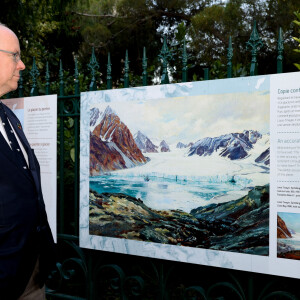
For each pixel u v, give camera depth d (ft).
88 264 9.18
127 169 8.05
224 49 29.91
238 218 6.76
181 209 7.38
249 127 6.64
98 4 38.75
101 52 37.47
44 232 6.68
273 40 26.68
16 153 6.36
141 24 38.73
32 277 6.82
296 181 6.18
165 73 8.05
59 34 30.45
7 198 5.98
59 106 9.73
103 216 8.40
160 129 7.63
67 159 11.05
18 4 15.89
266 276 7.06
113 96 8.27
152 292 10.06
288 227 6.25
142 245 7.88
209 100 7.06
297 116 6.18
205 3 37.35
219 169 6.94
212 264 7.05
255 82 6.57
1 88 6.82
